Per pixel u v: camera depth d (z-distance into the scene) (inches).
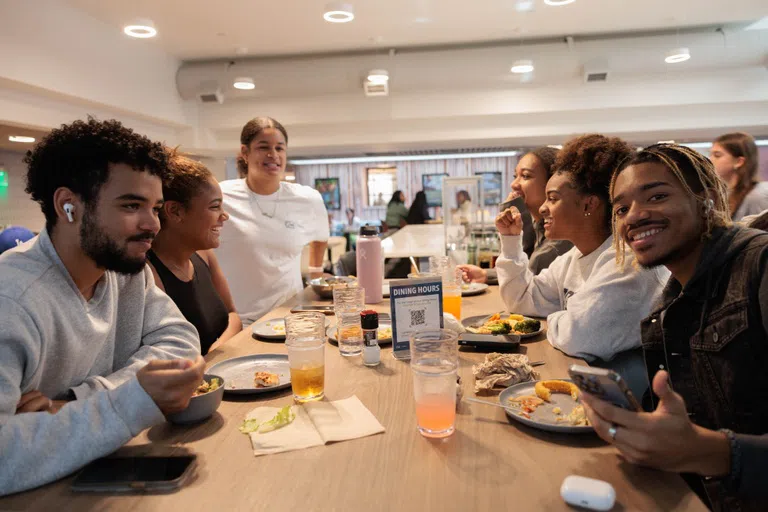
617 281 52.3
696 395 43.2
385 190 497.0
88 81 179.0
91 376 44.5
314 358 43.9
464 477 31.8
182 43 216.5
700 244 41.5
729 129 254.4
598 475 31.8
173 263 68.3
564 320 55.4
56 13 164.4
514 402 42.4
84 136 39.3
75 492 31.3
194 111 259.0
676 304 42.8
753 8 192.2
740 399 38.5
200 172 65.9
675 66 220.4
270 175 105.4
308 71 231.8
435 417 36.7
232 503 29.6
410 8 181.3
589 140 63.2
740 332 37.6
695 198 40.3
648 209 40.9
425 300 56.1
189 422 40.0
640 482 30.9
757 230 40.0
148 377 34.7
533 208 100.2
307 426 39.3
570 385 43.8
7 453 31.2
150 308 53.2
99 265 41.8
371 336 53.3
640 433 30.5
